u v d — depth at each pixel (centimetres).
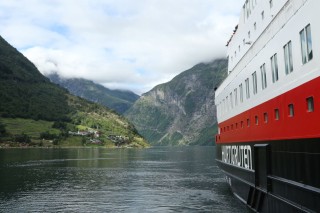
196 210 3722
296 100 1862
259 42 2538
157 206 4062
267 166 2323
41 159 13175
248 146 2883
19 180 6862
